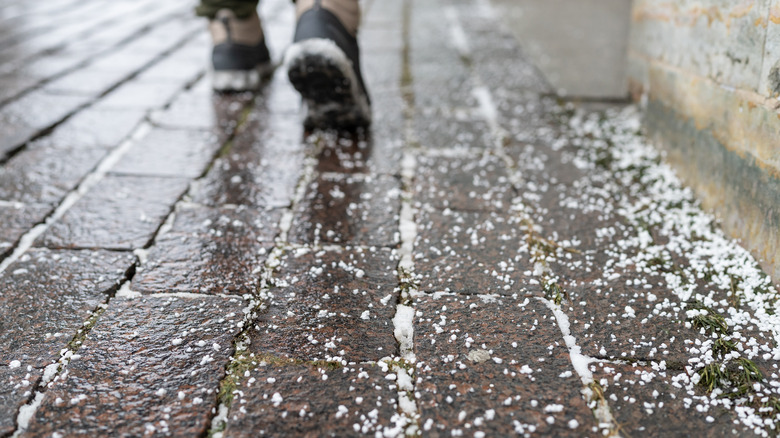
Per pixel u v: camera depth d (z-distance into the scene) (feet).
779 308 2.26
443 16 6.91
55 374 2.04
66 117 3.71
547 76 4.63
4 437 1.86
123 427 1.88
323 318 2.24
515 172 3.15
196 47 5.47
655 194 2.95
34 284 2.36
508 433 1.88
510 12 7.11
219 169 3.15
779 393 1.99
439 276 2.44
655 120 3.34
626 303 2.32
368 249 2.58
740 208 2.56
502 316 2.26
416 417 1.92
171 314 2.25
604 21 6.53
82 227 2.67
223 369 2.05
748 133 2.51
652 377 2.03
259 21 4.26
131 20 6.66
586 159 3.28
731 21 2.61
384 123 3.69
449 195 2.95
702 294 2.35
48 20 6.61
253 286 2.38
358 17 3.44
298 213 2.80
